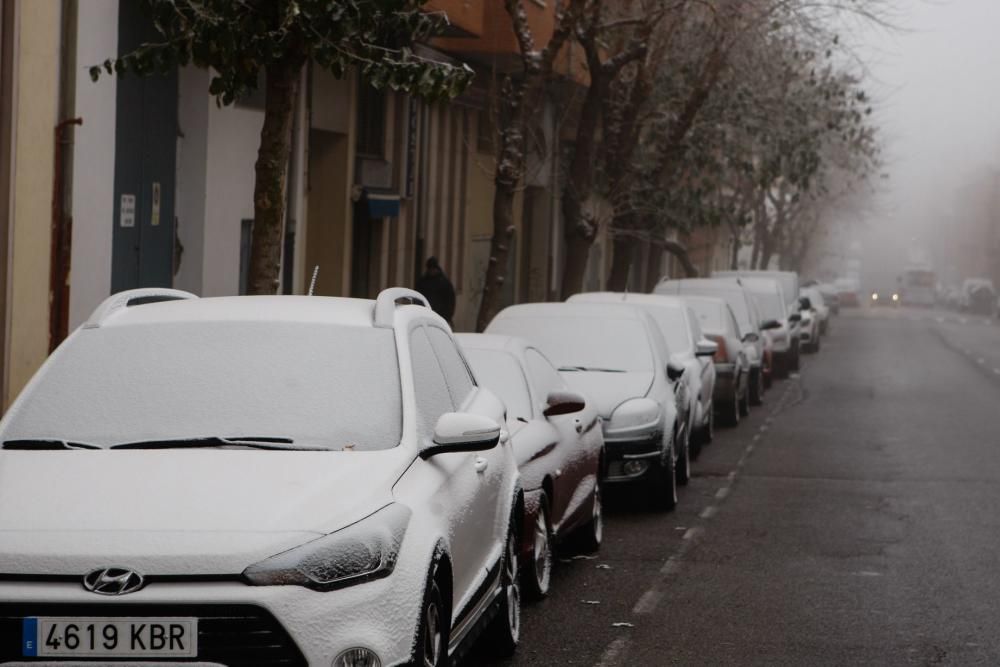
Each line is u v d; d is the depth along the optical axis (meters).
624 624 9.59
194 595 5.50
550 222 38.97
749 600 10.43
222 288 19.19
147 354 6.99
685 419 16.55
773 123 32.06
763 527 13.82
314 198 23.98
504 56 27.11
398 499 6.18
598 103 25.80
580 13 20.09
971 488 16.81
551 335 15.71
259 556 5.59
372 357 7.00
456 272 30.70
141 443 6.45
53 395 6.79
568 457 11.00
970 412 27.52
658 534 13.35
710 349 19.55
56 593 5.47
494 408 8.41
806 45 30.02
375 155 25.81
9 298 13.52
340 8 11.88
